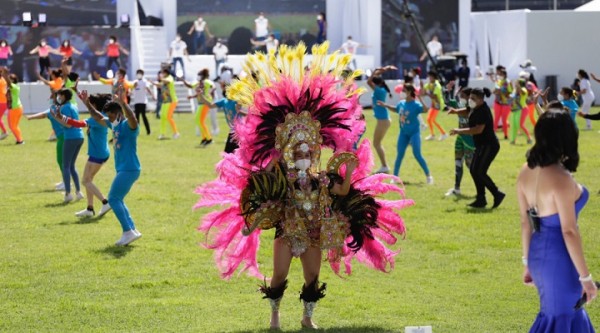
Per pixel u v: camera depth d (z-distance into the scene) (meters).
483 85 53.56
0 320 12.48
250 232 11.61
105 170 27.89
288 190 11.72
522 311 12.80
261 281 14.70
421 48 57.97
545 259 9.14
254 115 12.17
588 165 28.39
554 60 54.94
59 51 51.66
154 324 12.27
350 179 11.96
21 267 15.64
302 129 11.84
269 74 12.30
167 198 22.78
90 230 18.81
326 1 60.66
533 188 9.26
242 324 12.25
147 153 32.25
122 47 54.59
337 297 13.70
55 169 28.11
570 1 65.00
